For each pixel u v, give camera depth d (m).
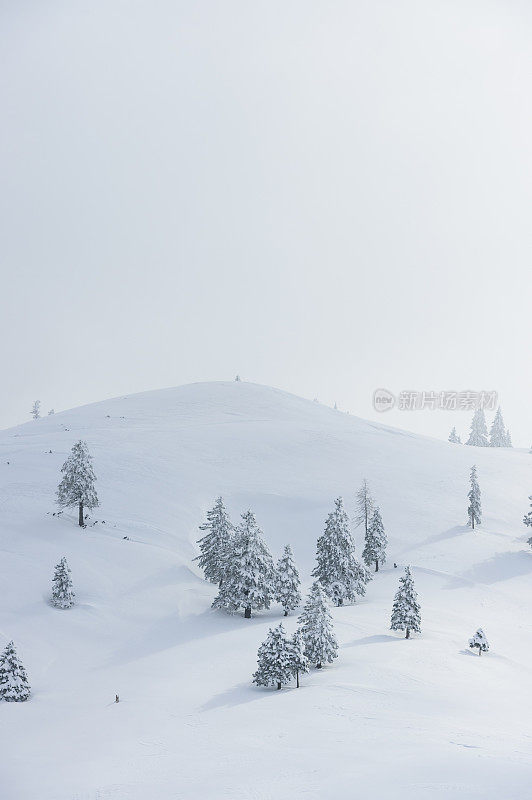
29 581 58.06
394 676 39.97
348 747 25.41
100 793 23.72
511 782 17.28
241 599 58.53
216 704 36.25
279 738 28.22
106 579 62.25
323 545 65.38
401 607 52.38
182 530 79.50
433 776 18.81
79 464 71.88
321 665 43.66
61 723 35.31
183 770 25.19
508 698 36.78
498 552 79.44
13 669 40.59
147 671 44.59
